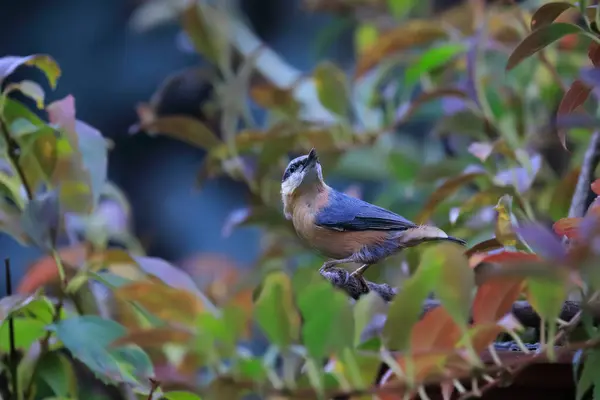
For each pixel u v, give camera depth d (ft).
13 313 15.78
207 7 26.35
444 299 11.93
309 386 12.51
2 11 45.88
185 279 16.35
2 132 16.42
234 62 34.01
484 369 12.50
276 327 12.14
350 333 12.06
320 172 20.45
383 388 12.49
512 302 12.78
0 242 37.55
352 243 19.51
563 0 15.98
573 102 14.37
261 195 23.67
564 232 13.00
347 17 31.99
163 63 45.57
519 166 19.43
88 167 17.19
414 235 18.69
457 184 18.51
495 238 14.66
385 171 28.45
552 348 12.35
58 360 16.47
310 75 23.79
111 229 24.16
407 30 22.43
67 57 45.96
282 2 48.01
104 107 46.24
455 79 28.94
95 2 46.19
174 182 46.52
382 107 30.09
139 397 16.85
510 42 23.73
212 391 12.62
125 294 15.74
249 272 24.12
